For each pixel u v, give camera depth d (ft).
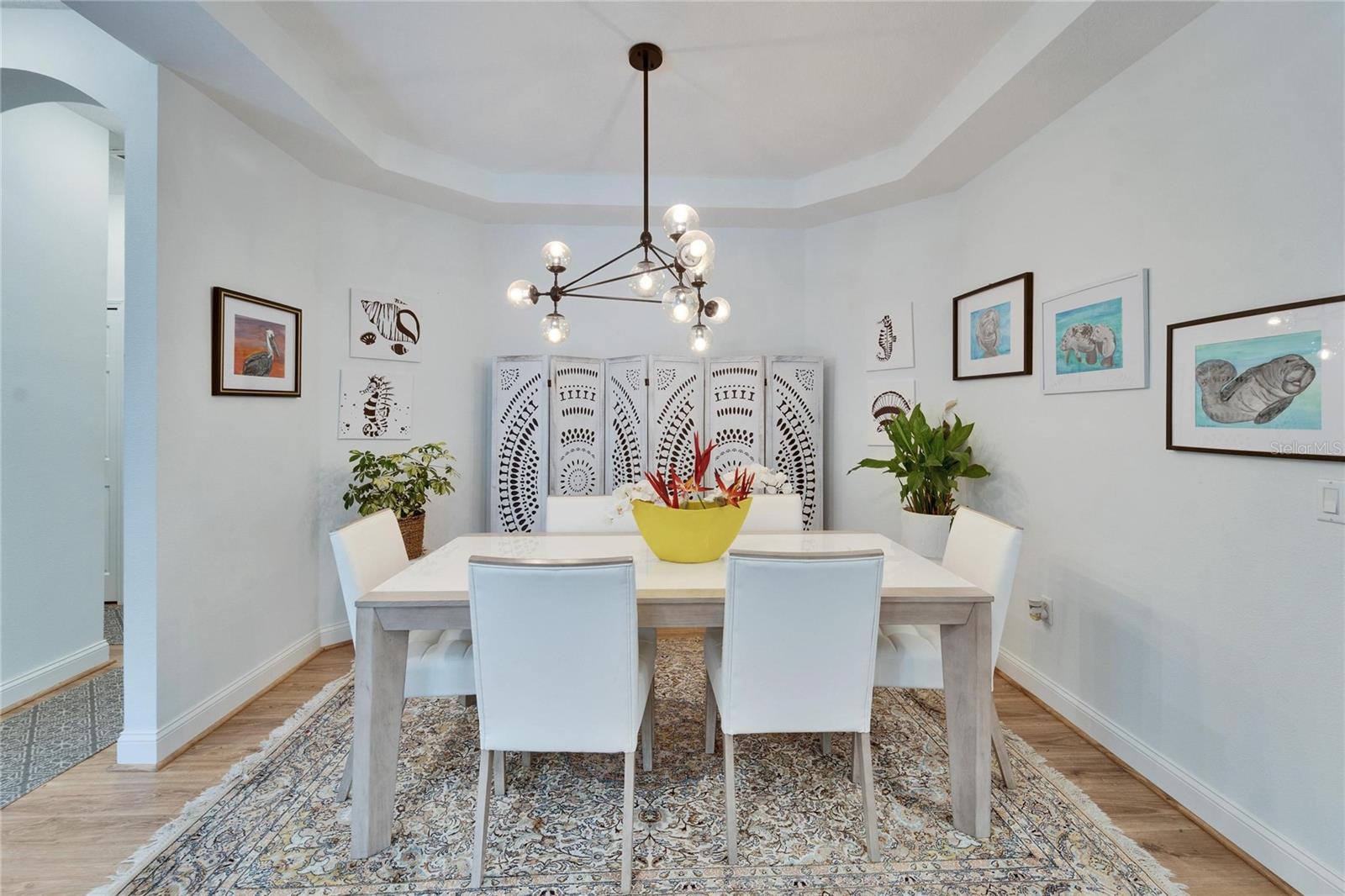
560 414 11.96
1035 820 5.80
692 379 12.24
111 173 12.35
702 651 10.21
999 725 6.31
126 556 6.81
